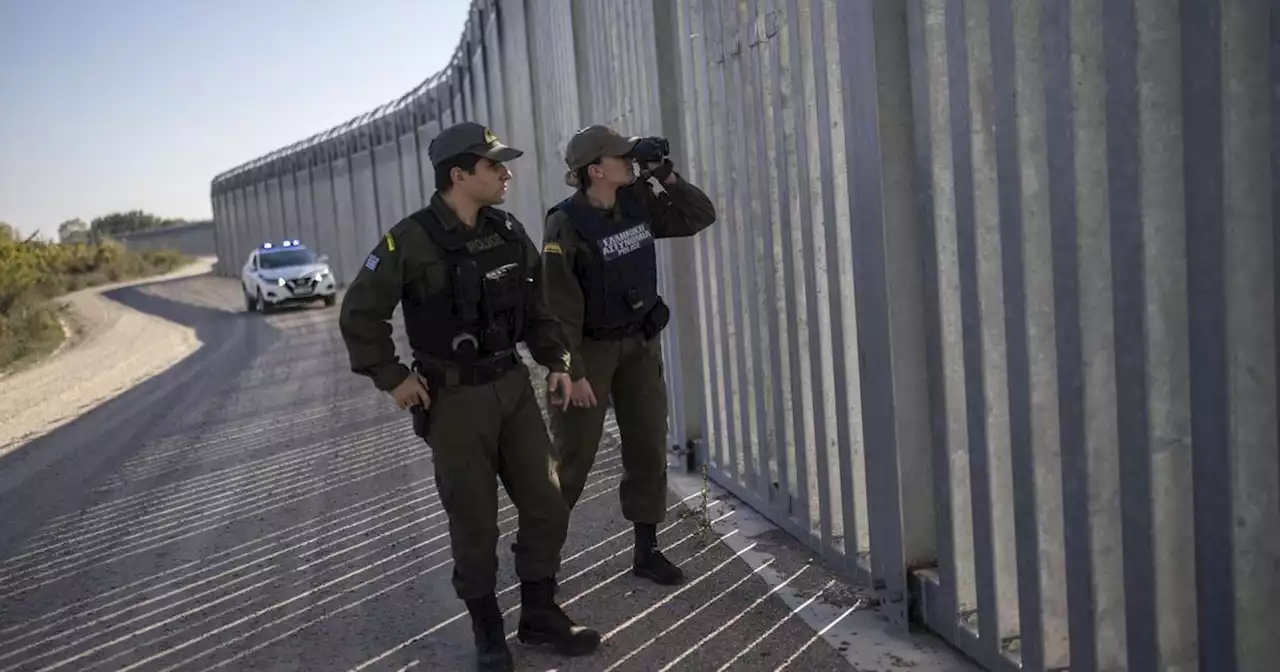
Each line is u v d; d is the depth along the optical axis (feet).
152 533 19.30
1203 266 6.99
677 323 19.56
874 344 11.94
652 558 14.24
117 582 16.53
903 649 11.49
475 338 11.37
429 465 22.49
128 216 319.88
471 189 11.32
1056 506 9.34
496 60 48.83
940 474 11.12
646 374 13.83
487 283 11.37
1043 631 9.46
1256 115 6.73
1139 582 7.97
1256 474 7.01
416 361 11.64
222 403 35.50
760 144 15.06
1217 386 6.99
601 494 18.97
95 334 78.23
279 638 13.52
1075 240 8.23
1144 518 7.82
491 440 11.69
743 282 16.55
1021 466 9.43
